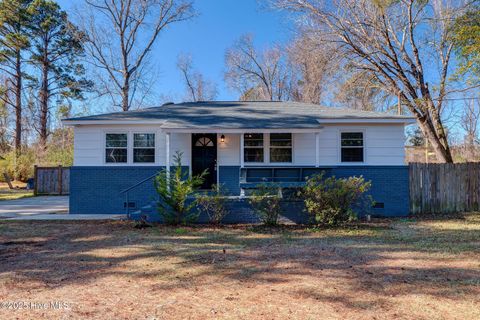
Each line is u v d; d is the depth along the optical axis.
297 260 5.48
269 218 9.07
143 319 3.28
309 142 12.04
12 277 4.65
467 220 9.84
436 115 16.77
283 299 3.78
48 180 20.66
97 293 4.02
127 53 26.88
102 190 11.70
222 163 12.18
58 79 33.09
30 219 10.12
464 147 28.17
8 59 30.80
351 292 3.98
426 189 11.38
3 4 27.91
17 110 32.22
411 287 4.13
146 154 11.92
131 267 5.12
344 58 16.78
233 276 4.65
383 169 11.31
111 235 7.79
